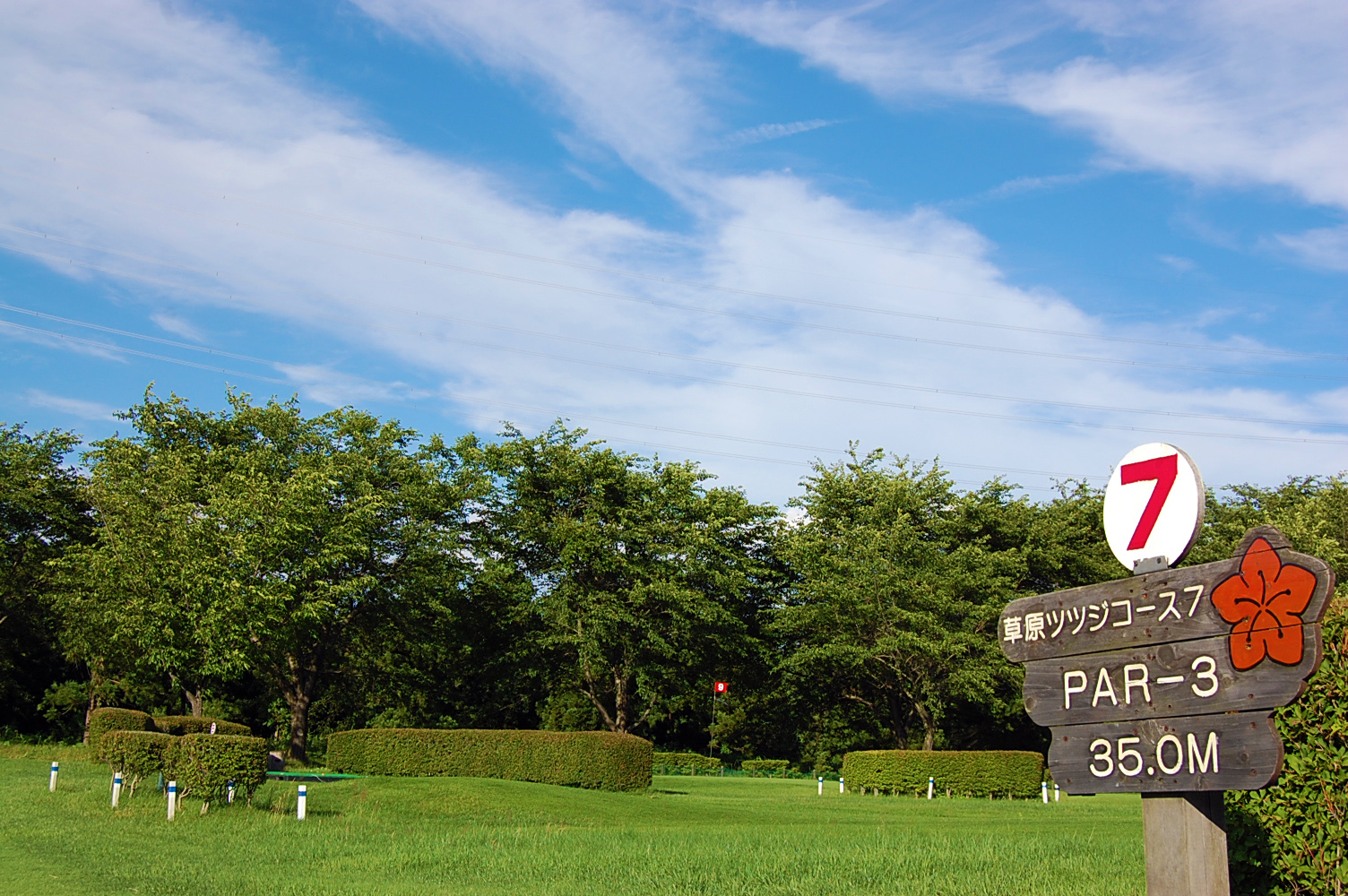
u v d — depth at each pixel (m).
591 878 12.04
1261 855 7.93
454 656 46.91
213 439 39.06
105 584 32.66
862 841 15.43
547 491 46.69
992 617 41.22
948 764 35.50
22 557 44.12
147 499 34.09
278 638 33.12
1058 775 6.60
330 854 14.49
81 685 47.19
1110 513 6.72
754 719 56.25
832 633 43.94
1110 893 10.29
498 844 15.29
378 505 37.06
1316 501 48.12
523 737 29.34
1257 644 5.65
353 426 40.06
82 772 27.92
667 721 64.19
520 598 43.41
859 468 49.31
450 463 44.50
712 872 12.11
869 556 42.56
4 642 46.22
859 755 37.53
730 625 45.78
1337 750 7.63
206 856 14.14
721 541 47.84
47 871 12.40
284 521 32.25
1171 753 5.99
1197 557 46.47
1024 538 49.47
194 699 39.91
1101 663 6.45
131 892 10.91
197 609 31.42
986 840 15.33
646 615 44.38
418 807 21.77
